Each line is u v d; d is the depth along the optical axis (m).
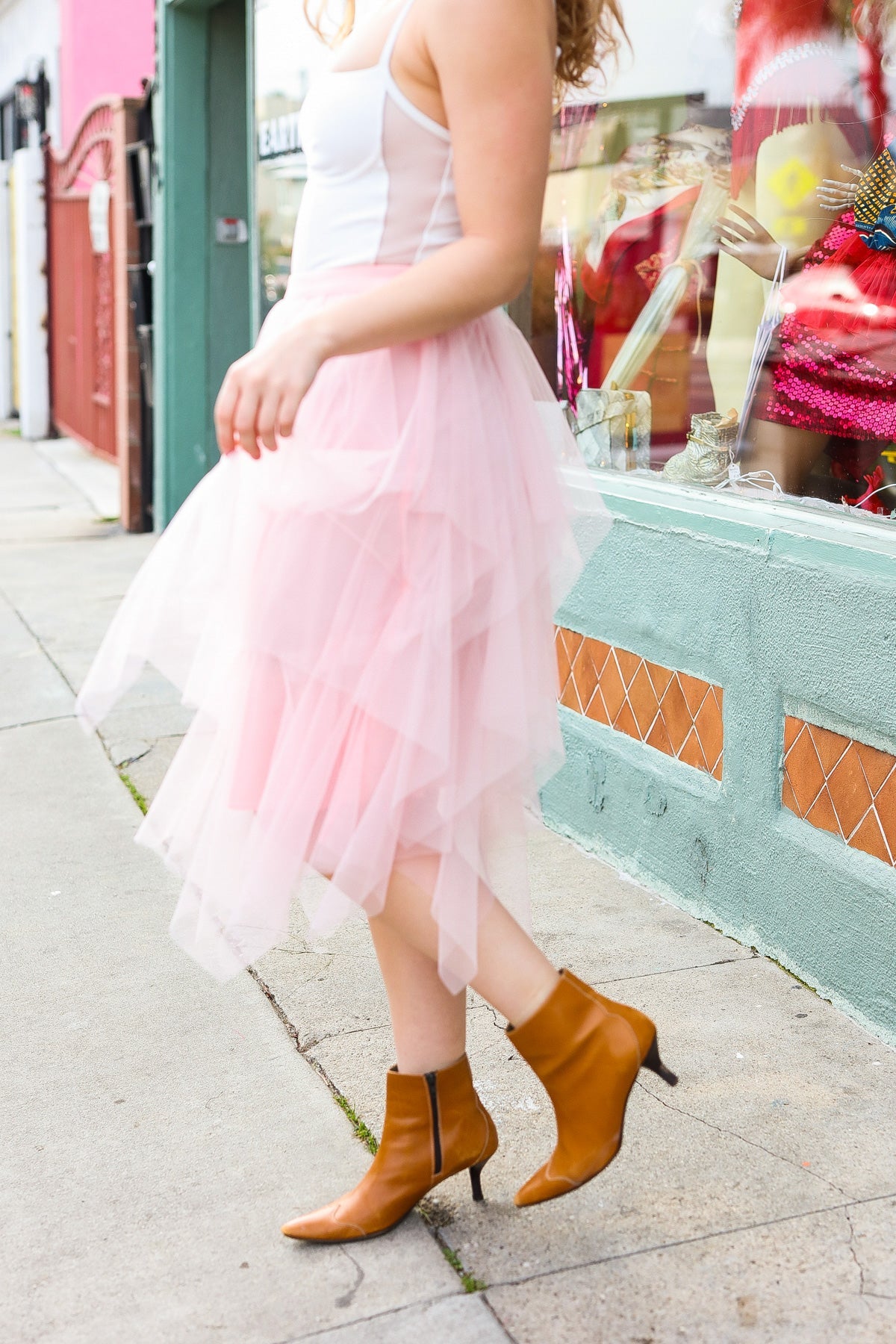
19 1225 1.97
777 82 2.76
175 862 1.86
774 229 2.80
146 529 8.09
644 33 3.14
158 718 4.57
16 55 15.98
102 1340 1.73
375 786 1.65
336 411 1.63
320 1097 2.30
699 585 2.82
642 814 3.12
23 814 3.75
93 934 2.99
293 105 5.21
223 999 2.67
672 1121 2.19
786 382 2.79
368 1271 1.84
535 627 1.80
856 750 2.47
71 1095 2.33
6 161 16.77
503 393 1.75
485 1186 2.01
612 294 3.33
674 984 2.65
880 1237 1.88
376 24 1.62
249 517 1.70
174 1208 2.01
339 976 2.75
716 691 2.85
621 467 3.36
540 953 1.72
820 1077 2.31
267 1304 1.78
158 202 7.39
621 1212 1.95
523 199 1.54
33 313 13.10
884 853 2.44
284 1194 2.04
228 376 1.54
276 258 5.59
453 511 1.62
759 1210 1.95
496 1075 2.33
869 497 2.59
